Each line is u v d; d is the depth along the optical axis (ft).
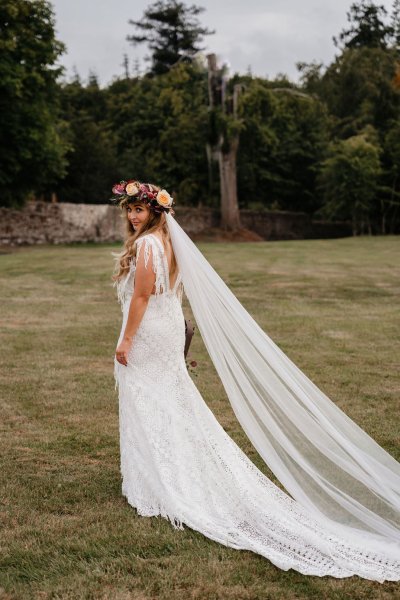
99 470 14.66
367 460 11.89
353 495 11.87
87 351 26.76
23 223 99.50
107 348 27.35
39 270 57.16
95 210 109.81
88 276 53.01
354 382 21.88
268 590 9.82
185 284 12.75
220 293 12.55
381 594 9.82
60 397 20.33
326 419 12.01
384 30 214.48
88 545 11.12
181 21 192.44
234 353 12.46
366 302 40.27
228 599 9.60
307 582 10.15
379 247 90.43
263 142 151.33
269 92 129.59
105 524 11.98
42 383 21.90
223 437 12.94
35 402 19.80
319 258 71.15
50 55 95.61
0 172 95.40
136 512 12.50
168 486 12.30
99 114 183.73
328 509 12.02
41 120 96.63
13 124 93.86
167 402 12.74
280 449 12.28
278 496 12.48
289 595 9.73
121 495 13.30
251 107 131.13
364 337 29.55
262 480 12.75
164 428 12.62
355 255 75.77
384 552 11.02
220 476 12.48
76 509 12.66
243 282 49.42
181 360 13.15
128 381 12.89
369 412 18.57
